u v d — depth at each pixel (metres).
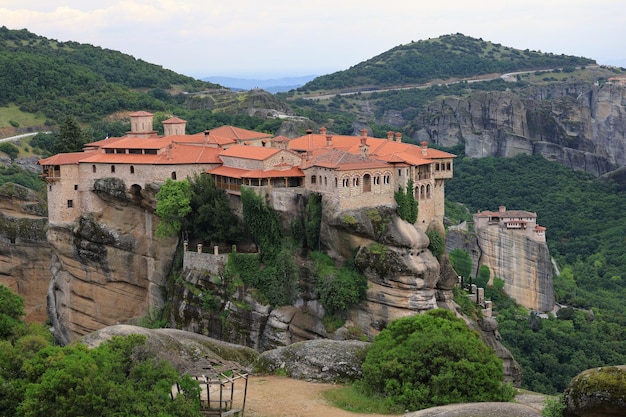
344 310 118.75
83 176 136.88
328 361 83.75
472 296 134.62
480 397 73.38
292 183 126.44
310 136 142.88
